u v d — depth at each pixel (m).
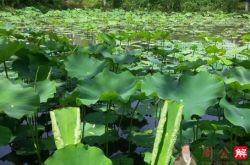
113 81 2.92
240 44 9.71
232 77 3.40
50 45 5.69
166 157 1.93
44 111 3.85
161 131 1.98
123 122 3.99
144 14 20.23
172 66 5.50
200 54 7.17
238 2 24.75
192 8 23.14
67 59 3.75
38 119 3.99
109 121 3.66
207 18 19.47
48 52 5.95
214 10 23.12
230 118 2.53
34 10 19.05
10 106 2.39
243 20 19.09
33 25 13.84
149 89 2.84
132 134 3.55
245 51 6.14
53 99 4.08
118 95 2.54
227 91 3.46
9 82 2.61
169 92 2.84
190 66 4.36
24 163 3.24
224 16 20.58
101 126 3.51
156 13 20.95
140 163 3.21
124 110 3.81
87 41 9.94
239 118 2.57
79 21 16.08
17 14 17.55
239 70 3.46
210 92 2.74
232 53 6.36
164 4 23.19
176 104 1.97
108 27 14.12
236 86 2.95
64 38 6.76
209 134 3.26
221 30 14.09
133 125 3.96
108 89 2.86
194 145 2.93
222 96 2.69
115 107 4.14
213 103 2.63
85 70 3.68
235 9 23.50
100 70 3.64
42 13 19.27
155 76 2.97
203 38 7.66
